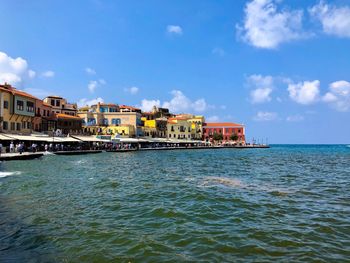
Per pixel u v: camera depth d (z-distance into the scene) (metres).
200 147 118.81
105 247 9.30
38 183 22.05
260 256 8.61
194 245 9.49
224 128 149.12
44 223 11.89
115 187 21.14
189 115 156.75
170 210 14.13
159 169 35.44
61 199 16.62
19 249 9.15
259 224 11.95
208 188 20.86
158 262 8.17
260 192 19.39
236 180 25.56
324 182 24.92
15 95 60.31
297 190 20.41
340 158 65.69
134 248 9.21
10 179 23.86
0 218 12.52
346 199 17.30
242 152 97.19
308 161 54.62
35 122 70.75
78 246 9.38
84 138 75.25
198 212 13.88
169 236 10.37
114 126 96.50
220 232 10.84
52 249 9.14
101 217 12.94
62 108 91.62
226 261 8.23
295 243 9.70
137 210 14.23
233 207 14.93
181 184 22.72
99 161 46.66
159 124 119.38
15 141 58.03
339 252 8.95
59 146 66.94
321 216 13.27
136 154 72.06
